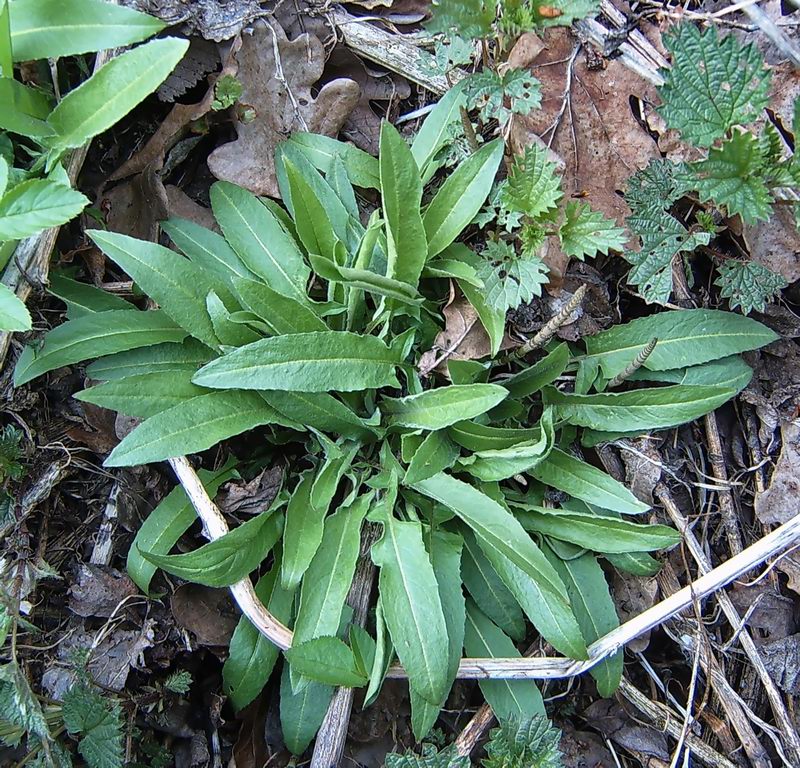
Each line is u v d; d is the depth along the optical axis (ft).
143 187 1.38
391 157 1.19
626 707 1.45
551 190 1.23
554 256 1.31
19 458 1.30
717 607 1.42
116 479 1.36
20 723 1.22
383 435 1.34
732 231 1.34
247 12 1.34
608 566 1.43
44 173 1.23
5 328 1.12
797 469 1.39
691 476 1.44
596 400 1.34
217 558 1.20
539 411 1.42
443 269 1.30
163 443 1.18
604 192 1.33
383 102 1.47
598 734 1.46
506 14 1.17
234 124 1.39
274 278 1.31
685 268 1.39
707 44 1.14
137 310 1.29
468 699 1.44
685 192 1.26
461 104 1.30
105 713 1.22
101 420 1.34
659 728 1.43
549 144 1.32
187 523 1.31
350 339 1.23
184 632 1.33
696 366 1.37
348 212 1.36
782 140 1.27
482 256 1.33
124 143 1.40
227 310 1.25
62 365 1.22
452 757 1.24
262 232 1.33
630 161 1.32
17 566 1.28
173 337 1.28
